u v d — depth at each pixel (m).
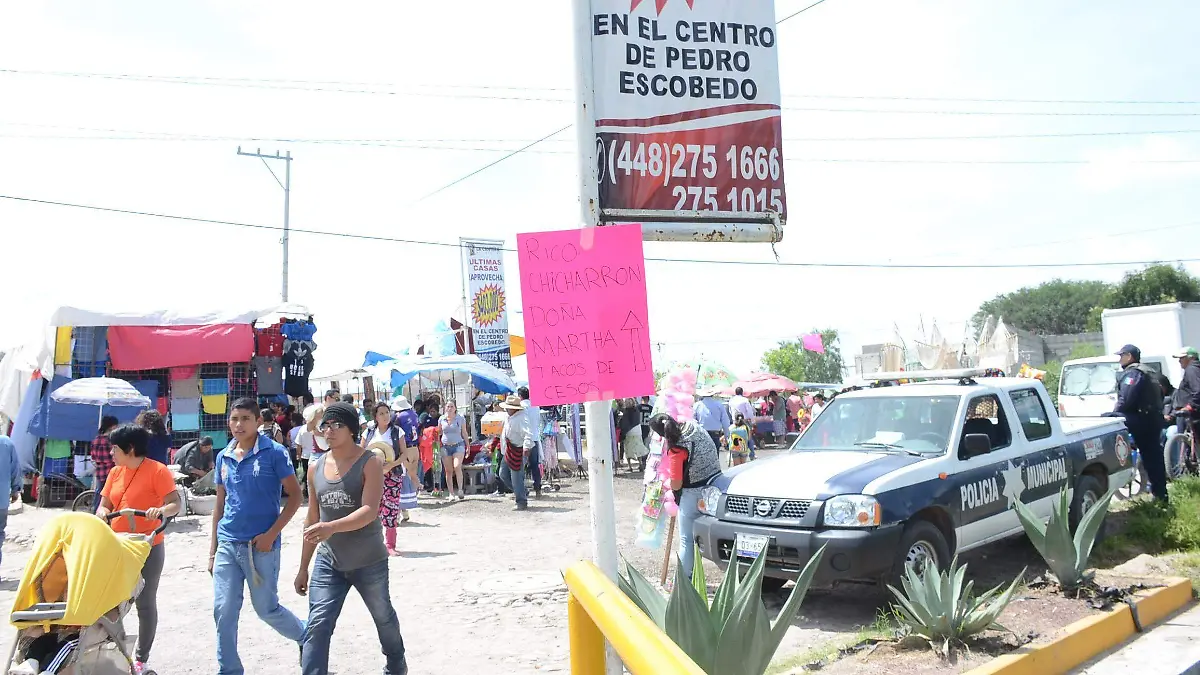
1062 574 6.53
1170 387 13.84
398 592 8.00
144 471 5.74
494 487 16.88
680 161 4.14
